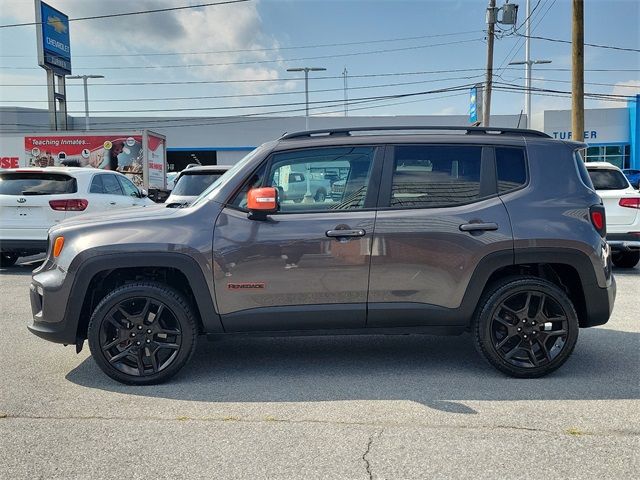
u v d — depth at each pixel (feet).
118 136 63.21
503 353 14.64
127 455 10.59
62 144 63.93
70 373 15.30
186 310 14.26
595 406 12.80
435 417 12.25
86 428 11.76
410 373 15.20
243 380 14.73
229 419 12.21
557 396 13.43
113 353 14.30
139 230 14.12
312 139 14.88
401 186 14.60
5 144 64.39
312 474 9.87
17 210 30.86
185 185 31.94
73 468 10.12
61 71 98.58
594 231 14.58
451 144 14.90
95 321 14.08
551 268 15.25
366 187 14.58
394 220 14.28
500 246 14.28
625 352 16.89
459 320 14.57
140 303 14.34
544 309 14.62
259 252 14.07
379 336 18.92
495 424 11.85
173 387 14.23
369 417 12.27
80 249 14.02
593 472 9.89
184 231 14.10
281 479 9.71
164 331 14.30
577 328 14.53
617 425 11.78
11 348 17.60
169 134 158.20
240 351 17.29
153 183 65.51
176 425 11.90
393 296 14.35
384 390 13.93
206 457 10.50
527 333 14.56
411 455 10.52
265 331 14.52
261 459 10.41
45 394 13.74
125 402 13.23
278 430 11.63
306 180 14.61
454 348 17.52
